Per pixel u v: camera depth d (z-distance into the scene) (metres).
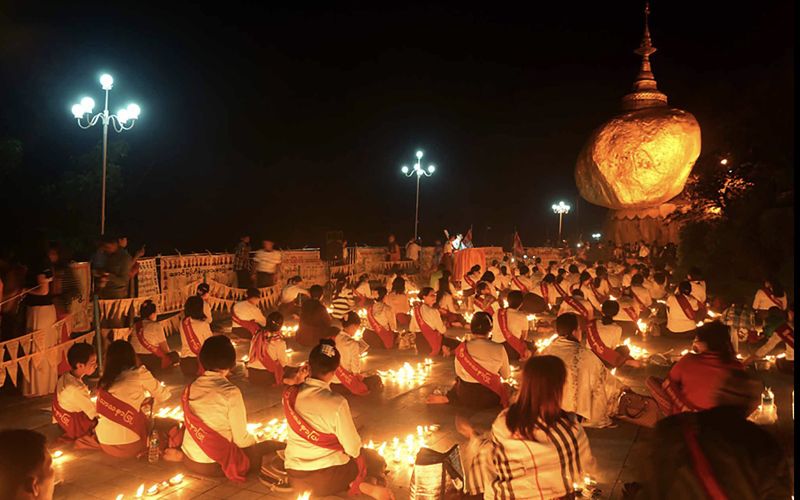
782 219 19.19
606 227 35.06
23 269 9.33
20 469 2.69
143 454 6.26
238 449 5.84
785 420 7.37
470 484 4.21
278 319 9.10
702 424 2.74
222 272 17.39
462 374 7.99
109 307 11.26
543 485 3.75
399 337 11.99
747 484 2.61
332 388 8.63
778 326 9.82
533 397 3.80
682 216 25.25
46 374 8.76
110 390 6.18
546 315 15.70
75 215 22.67
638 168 30.23
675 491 2.69
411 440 6.74
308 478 5.26
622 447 6.55
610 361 9.12
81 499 5.40
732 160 22.47
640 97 32.19
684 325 12.62
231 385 5.78
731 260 22.08
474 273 17.58
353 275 24.06
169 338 13.04
